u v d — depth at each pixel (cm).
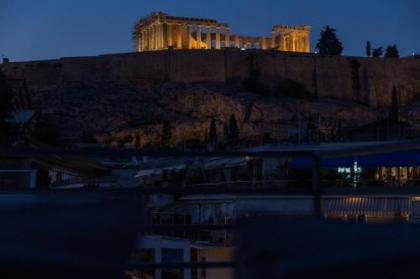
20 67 11969
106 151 293
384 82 13088
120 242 143
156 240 1390
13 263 129
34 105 11306
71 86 11962
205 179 2472
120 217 144
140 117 11394
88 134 10669
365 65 13050
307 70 12744
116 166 2456
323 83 12756
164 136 10112
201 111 11669
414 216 1461
